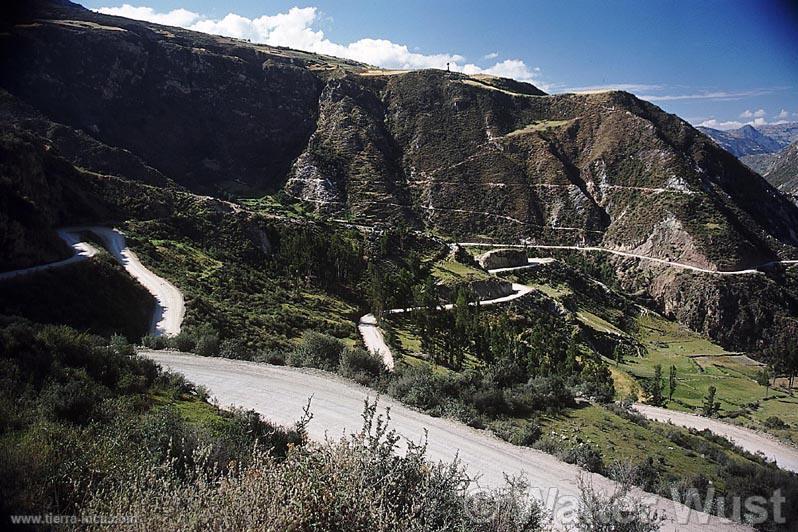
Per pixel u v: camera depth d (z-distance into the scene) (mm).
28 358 12422
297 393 19703
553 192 148000
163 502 5574
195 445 8586
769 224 148750
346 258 73375
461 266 92312
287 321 49906
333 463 6117
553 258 121250
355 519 5445
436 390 21625
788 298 111875
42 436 7777
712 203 133250
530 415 22844
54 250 41625
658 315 110500
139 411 12109
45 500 5930
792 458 33781
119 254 53344
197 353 25656
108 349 16281
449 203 143250
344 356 25328
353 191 139000
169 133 138750
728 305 108750
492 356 53719
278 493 5598
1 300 30812
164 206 69812
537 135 165875
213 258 63094
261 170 146875
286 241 73188
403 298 68812
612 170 153625
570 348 61375
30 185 53938
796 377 79125
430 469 6645
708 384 73250
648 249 128250
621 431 22641
